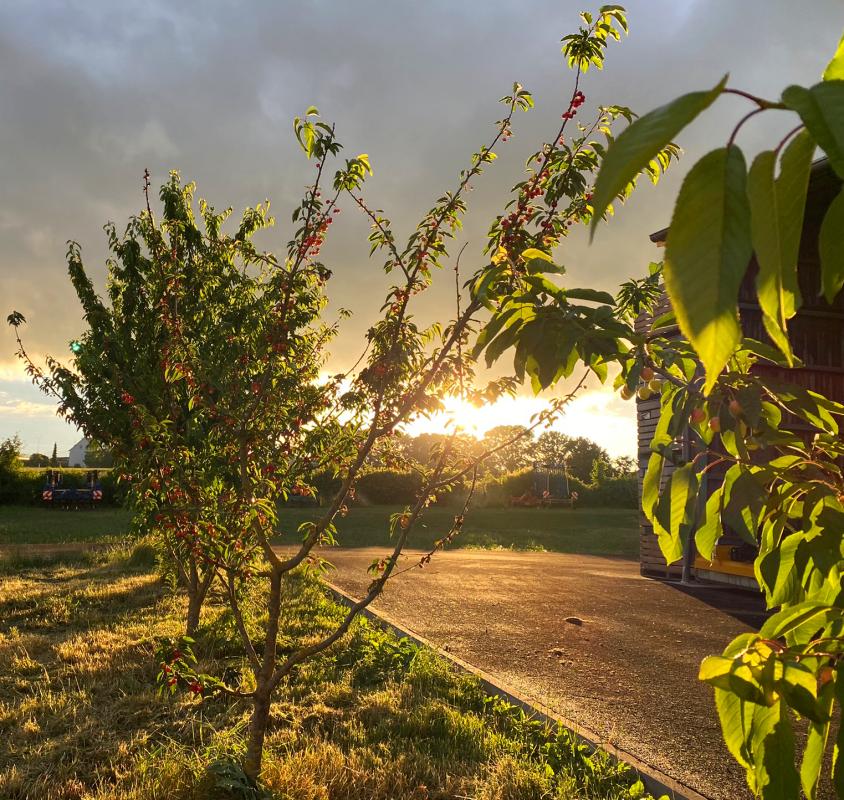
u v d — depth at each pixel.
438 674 5.99
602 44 3.23
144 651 6.49
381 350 4.12
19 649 6.56
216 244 7.03
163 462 4.54
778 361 1.35
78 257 7.15
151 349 6.48
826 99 0.51
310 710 5.11
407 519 4.07
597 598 10.24
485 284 1.73
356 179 4.03
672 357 1.41
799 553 1.27
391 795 3.80
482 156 3.95
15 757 4.29
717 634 7.88
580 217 3.68
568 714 5.02
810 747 1.16
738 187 0.54
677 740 4.52
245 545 4.44
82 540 17.16
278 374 4.89
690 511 1.34
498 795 3.72
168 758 4.04
